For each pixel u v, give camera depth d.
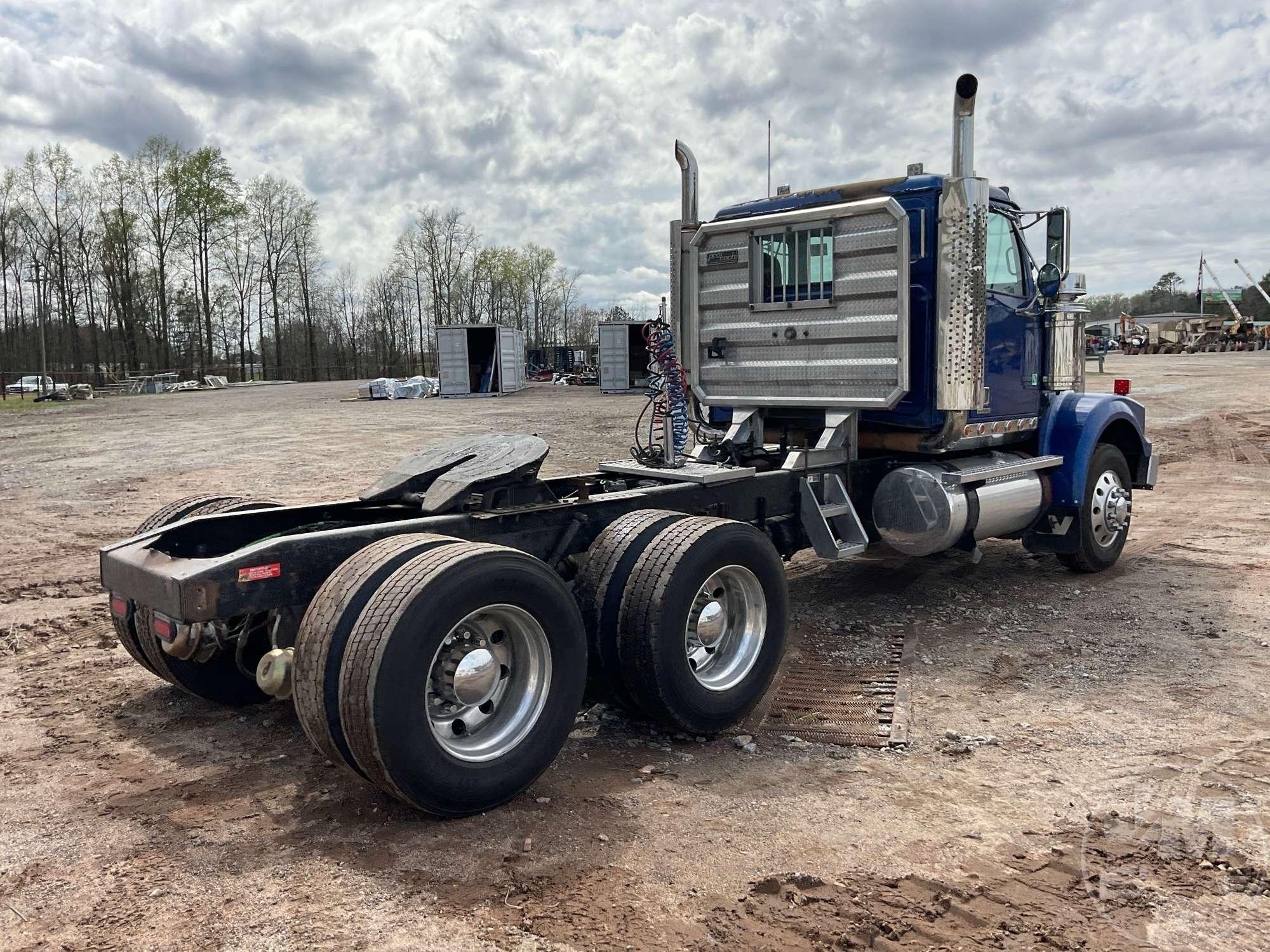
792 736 4.34
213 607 3.49
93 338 67.44
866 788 3.77
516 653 3.73
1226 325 71.94
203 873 3.12
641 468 5.43
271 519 4.68
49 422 25.52
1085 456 6.75
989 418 6.34
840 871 3.10
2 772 3.97
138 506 11.29
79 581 7.68
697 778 3.89
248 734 4.41
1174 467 12.91
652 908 2.88
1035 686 4.91
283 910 2.88
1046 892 2.96
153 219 65.44
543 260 79.25
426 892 2.98
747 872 3.10
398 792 3.29
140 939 2.73
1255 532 8.66
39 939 2.75
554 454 14.98
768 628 4.52
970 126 5.54
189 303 68.50
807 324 6.07
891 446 6.20
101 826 3.47
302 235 74.00
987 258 6.23
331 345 81.31
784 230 6.07
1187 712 4.50
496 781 3.49
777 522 5.66
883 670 5.21
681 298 6.73
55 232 65.19
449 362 34.31
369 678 3.18
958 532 5.83
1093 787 3.72
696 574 4.14
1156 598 6.51
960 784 3.78
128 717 4.65
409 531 3.97
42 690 5.04
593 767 4.02
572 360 54.47
